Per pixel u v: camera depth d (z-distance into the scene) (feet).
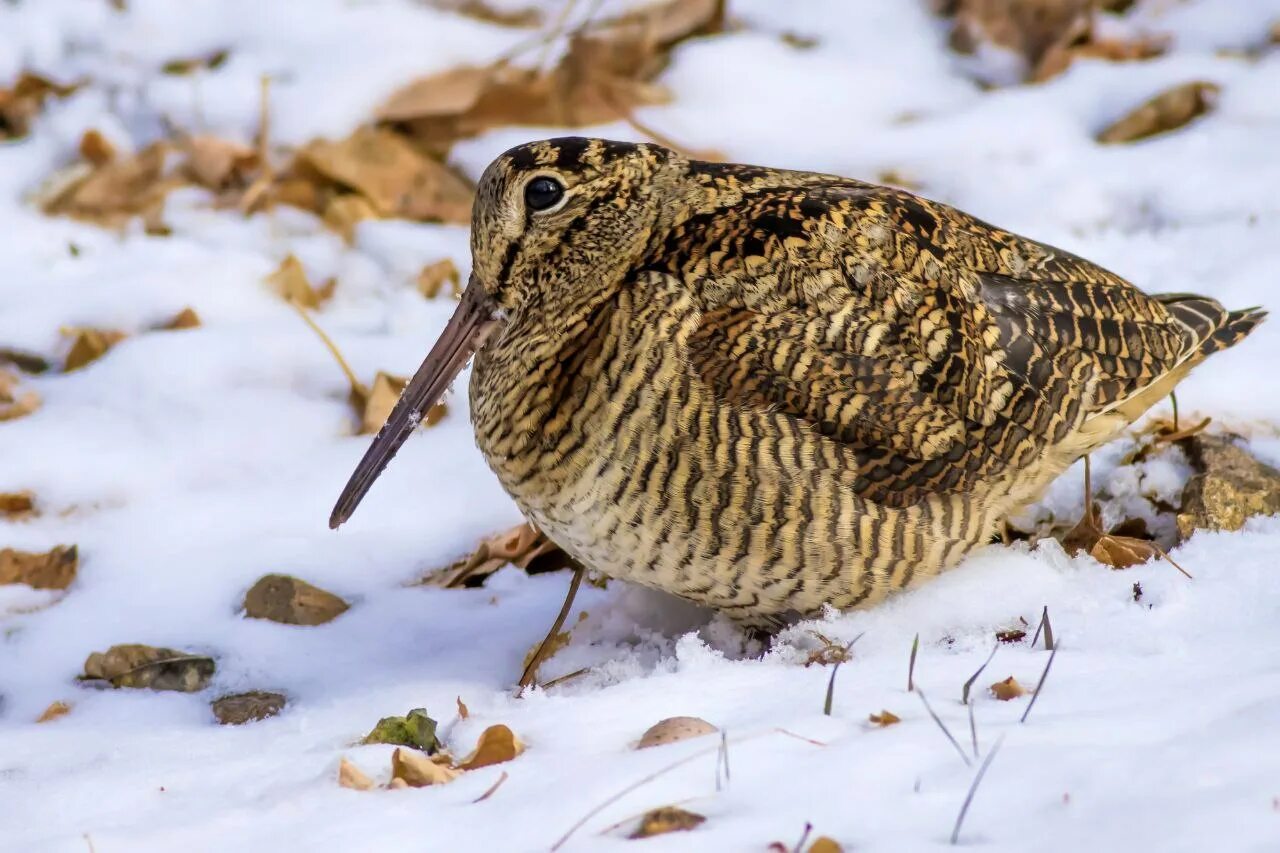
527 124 48.65
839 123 48.24
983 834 18.29
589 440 25.84
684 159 28.27
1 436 37.04
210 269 43.14
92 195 47.47
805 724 21.85
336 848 20.03
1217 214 41.73
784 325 25.82
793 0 54.13
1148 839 17.56
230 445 36.58
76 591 31.94
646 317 25.88
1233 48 49.70
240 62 51.80
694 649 26.07
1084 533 29.14
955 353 26.37
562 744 22.89
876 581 26.25
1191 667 22.71
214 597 31.09
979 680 23.17
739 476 25.39
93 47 53.72
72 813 22.71
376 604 30.55
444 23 52.03
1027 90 48.91
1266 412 32.83
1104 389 27.78
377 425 36.91
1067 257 28.91
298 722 26.07
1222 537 27.71
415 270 43.45
